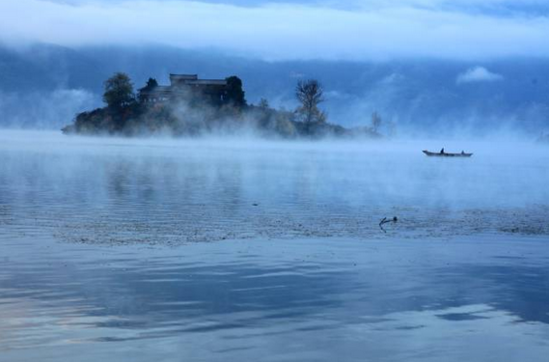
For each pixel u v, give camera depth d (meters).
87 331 19.06
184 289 23.98
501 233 39.47
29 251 30.73
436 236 37.84
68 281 24.80
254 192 65.31
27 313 20.62
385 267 28.47
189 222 41.94
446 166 139.38
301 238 36.12
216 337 18.81
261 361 17.16
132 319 20.25
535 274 27.56
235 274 26.55
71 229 37.91
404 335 19.33
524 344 18.77
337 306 22.12
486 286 25.25
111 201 53.94
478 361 17.50
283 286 24.69
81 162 112.38
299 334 19.22
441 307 22.25
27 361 16.80
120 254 30.34
